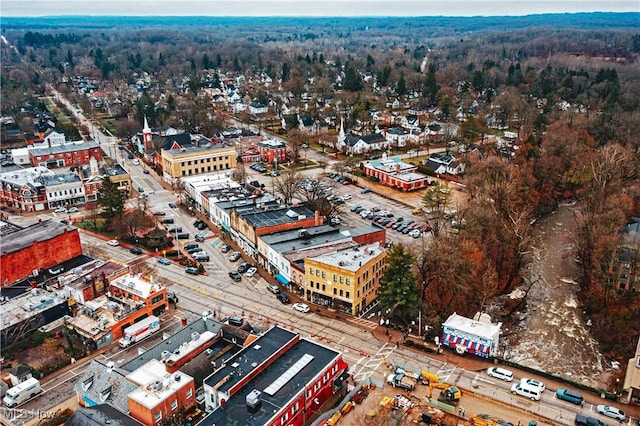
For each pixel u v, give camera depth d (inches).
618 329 3887.8
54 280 4441.4
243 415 2625.5
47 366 3432.6
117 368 3107.8
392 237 5487.2
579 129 7755.9
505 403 3061.0
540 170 6328.7
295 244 4677.7
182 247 5339.6
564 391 3107.8
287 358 3090.6
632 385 3048.7
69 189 6510.8
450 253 4018.2
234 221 5383.9
